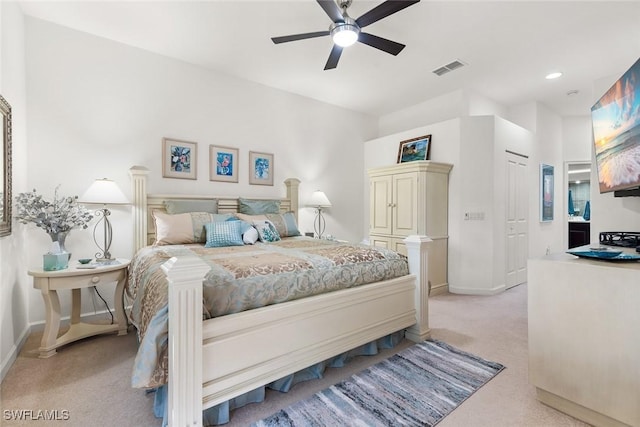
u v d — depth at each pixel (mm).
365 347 2219
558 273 1570
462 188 3918
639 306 1325
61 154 2760
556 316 1577
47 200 2693
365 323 2109
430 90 4199
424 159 4184
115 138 3014
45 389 1776
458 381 1865
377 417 1536
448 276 4027
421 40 2965
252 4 2459
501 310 3225
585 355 1479
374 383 1845
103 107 2953
